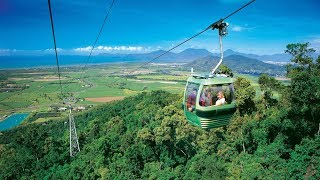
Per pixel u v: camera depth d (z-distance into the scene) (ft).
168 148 229.45
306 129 169.48
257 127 191.42
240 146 197.16
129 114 361.10
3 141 432.25
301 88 165.48
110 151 243.81
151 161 225.15
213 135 212.84
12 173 266.77
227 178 156.25
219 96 58.03
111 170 217.15
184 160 222.69
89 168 226.58
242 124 199.41
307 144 144.87
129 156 219.61
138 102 416.46
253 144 192.24
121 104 455.63
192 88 61.26
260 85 213.46
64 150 288.30
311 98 165.07
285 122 171.83
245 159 165.07
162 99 363.15
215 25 50.24
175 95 351.05
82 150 270.87
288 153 159.53
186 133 224.12
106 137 253.85
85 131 346.95
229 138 204.54
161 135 220.84
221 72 63.05
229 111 58.90
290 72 174.81
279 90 205.26
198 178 173.06
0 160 303.07
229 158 192.13
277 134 179.52
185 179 179.42
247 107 211.82
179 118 227.61
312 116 173.37
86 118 473.26
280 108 192.03
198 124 59.62
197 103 57.67
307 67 175.32
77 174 227.81
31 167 270.46
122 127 306.14
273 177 135.95
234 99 59.52
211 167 171.83
